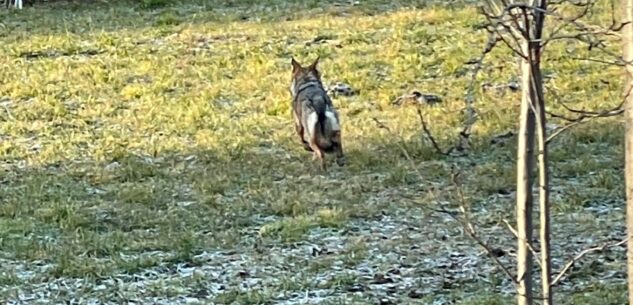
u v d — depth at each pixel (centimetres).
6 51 1795
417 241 849
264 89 1472
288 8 2048
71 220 934
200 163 1145
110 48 1781
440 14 1861
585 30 400
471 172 1046
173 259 820
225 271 796
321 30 1820
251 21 1938
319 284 748
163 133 1287
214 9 2083
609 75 1436
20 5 2198
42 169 1150
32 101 1480
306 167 1097
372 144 1167
